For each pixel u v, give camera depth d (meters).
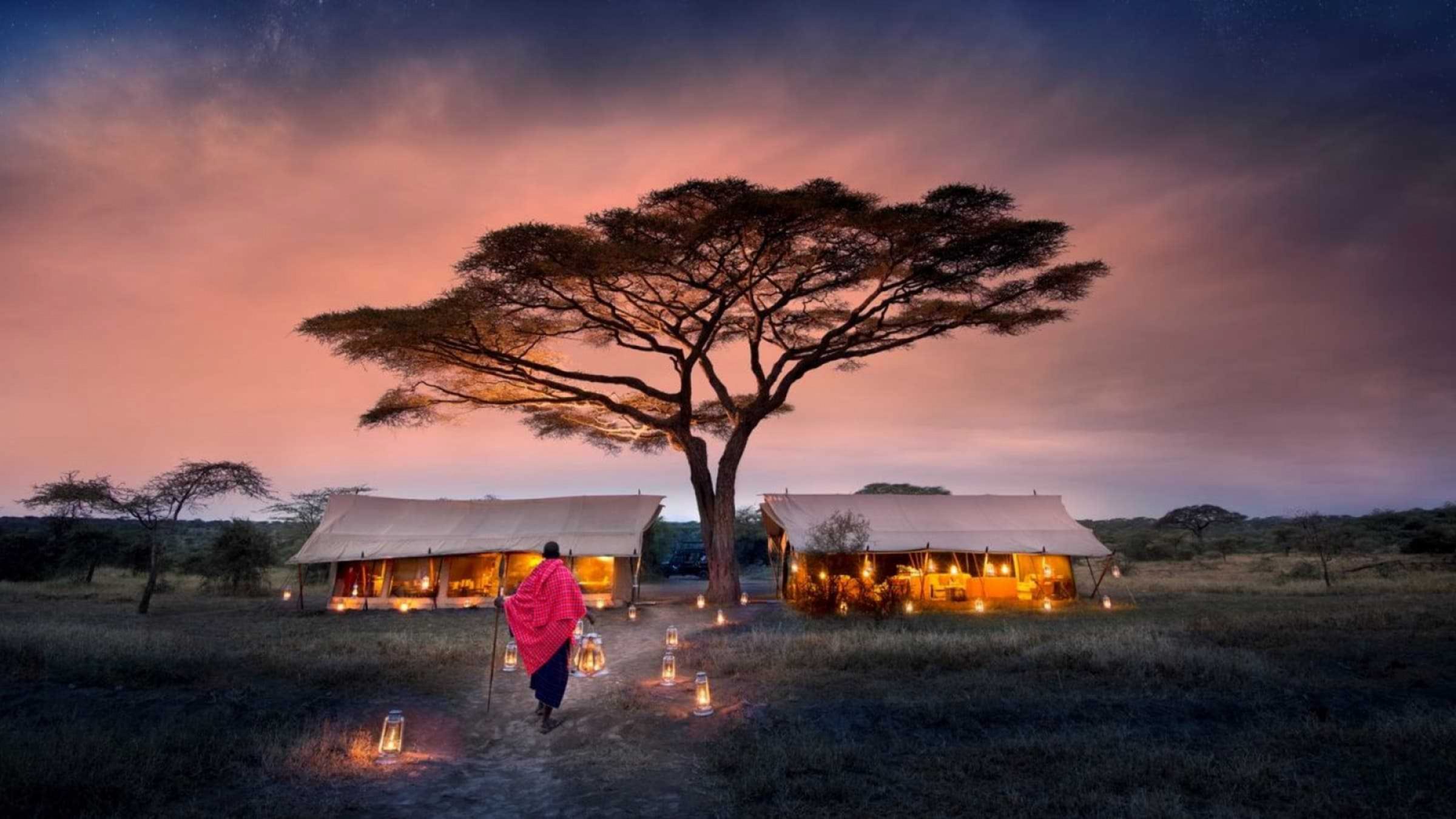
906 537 25.50
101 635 13.19
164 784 6.64
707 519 25.62
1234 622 15.55
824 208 18.42
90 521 35.56
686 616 21.11
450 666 12.60
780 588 28.06
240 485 21.84
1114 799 5.97
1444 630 14.12
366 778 7.13
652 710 9.46
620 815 6.20
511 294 20.53
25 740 7.14
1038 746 7.48
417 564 25.25
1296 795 6.08
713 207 19.20
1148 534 59.31
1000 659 11.89
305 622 19.66
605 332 25.72
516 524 26.27
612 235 19.19
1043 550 25.27
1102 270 21.58
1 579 33.31
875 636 14.39
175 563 38.06
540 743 8.45
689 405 25.88
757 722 8.57
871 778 6.75
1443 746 7.13
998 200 19.03
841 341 25.77
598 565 25.56
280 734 8.28
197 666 11.17
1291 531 52.56
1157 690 9.73
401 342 20.56
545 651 9.10
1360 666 10.99
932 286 22.17
